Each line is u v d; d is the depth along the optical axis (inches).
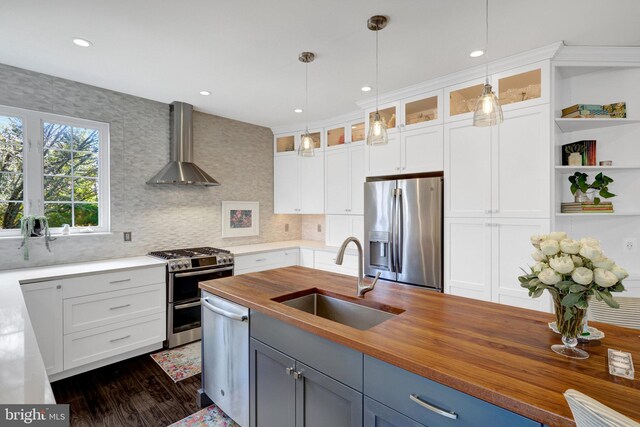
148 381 99.2
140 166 133.4
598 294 40.7
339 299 73.6
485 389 34.9
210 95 131.4
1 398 29.6
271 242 187.0
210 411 85.0
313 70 107.7
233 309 73.7
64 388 94.9
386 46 91.8
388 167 132.5
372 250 136.1
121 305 108.8
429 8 74.1
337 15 76.7
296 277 90.1
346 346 49.6
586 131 107.4
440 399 39.4
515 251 101.6
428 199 118.0
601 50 94.3
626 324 63.0
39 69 106.1
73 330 98.9
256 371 68.7
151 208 137.4
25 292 90.4
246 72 108.8
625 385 35.4
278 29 82.7
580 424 27.4
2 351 40.7
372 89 125.5
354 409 49.2
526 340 47.6
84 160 121.8
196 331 128.7
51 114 112.3
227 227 165.3
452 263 114.4
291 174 182.4
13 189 107.0
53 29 82.0
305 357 57.1
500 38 88.0
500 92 105.9
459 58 99.8
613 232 105.2
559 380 36.6
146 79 114.4
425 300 68.5
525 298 99.6
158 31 83.3
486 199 107.0
